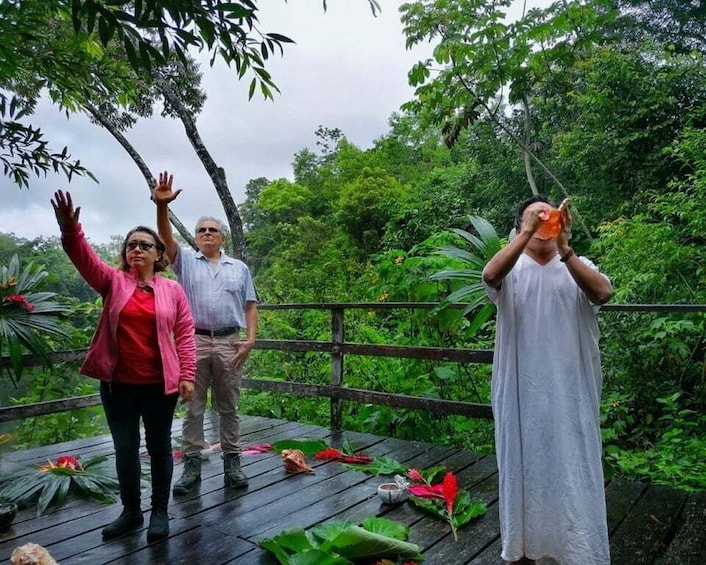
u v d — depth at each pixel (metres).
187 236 8.18
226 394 2.95
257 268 23.89
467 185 11.92
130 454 2.38
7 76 2.56
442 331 4.25
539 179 10.08
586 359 1.71
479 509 2.48
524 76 6.30
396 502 2.63
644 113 7.61
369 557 2.06
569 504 1.63
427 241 4.48
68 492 2.88
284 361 5.27
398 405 3.74
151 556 2.17
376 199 15.60
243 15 1.48
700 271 4.48
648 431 3.88
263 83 1.86
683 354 3.85
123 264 2.46
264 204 25.16
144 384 2.35
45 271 3.53
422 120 7.17
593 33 6.09
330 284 7.07
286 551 2.10
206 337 2.92
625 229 5.15
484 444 3.93
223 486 2.93
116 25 1.34
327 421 4.68
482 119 10.41
